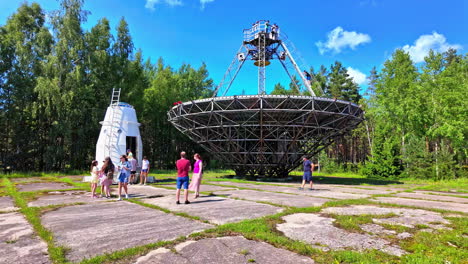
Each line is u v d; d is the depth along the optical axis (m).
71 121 32.25
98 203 10.91
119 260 4.74
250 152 23.44
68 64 32.22
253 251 5.18
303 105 20.30
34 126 33.31
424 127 32.72
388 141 33.44
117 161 19.62
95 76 34.28
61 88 31.44
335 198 12.81
